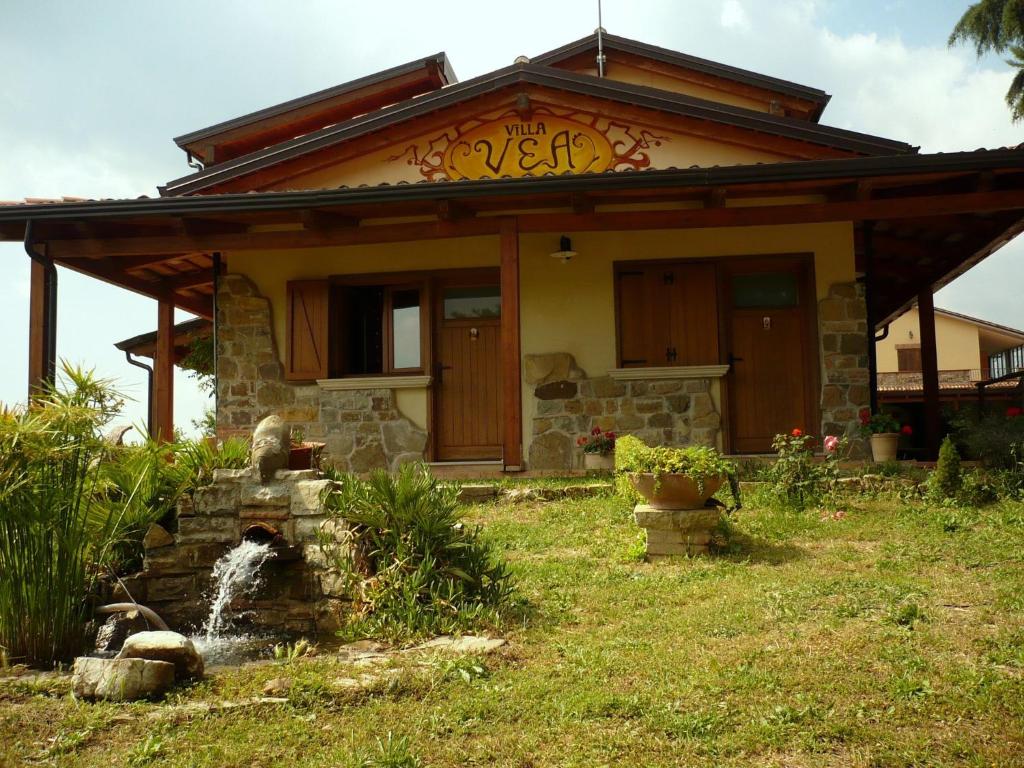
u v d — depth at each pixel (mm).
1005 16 25391
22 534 4391
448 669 3828
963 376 29922
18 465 4395
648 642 4234
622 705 3379
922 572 5379
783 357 10422
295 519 5348
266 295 10992
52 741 3160
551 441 10375
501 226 9211
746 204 10320
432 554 5023
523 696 3527
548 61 12750
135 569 5605
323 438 10703
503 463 9773
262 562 5234
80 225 9547
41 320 9555
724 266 10422
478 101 10445
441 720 3303
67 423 4586
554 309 10547
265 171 10898
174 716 3355
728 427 10211
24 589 4398
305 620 5125
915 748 2934
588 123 10445
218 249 9695
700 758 2934
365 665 3951
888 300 14383
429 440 10594
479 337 10883
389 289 11102
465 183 8758
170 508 5730
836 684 3484
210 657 4484
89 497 4902
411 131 10594
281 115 12602
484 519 7508
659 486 6094
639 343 10422
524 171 10484
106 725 3289
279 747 3092
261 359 10906
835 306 10117
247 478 5496
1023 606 4473
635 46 12352
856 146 9781
